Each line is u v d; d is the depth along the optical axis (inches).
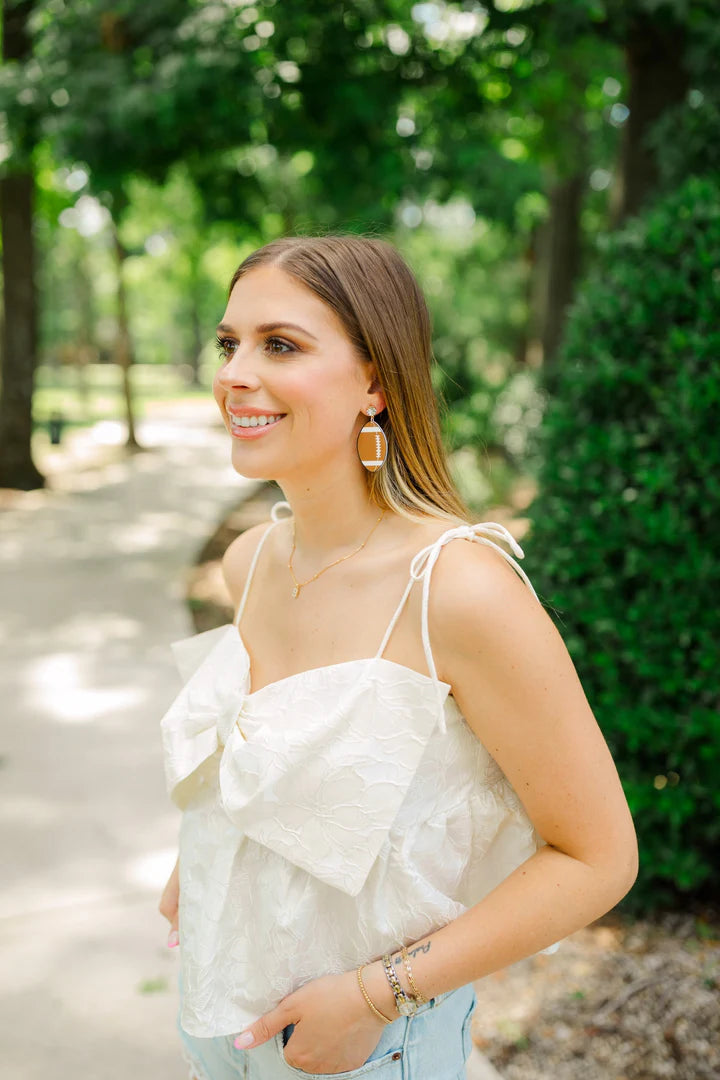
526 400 340.8
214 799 47.3
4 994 94.5
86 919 108.3
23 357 473.7
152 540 364.2
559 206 517.3
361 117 261.1
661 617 98.7
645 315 101.3
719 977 96.7
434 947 41.1
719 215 99.0
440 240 675.4
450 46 279.3
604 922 110.2
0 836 128.0
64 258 1434.5
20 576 298.7
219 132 260.4
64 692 189.9
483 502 267.3
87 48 263.9
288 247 43.9
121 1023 90.1
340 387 43.1
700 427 96.4
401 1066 44.1
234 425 44.0
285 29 248.1
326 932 42.9
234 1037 47.9
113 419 979.3
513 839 44.5
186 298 1371.8
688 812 100.5
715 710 100.4
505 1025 91.7
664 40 235.3
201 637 58.2
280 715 43.6
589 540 101.7
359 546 45.5
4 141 276.2
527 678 39.1
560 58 310.7
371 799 40.5
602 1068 85.0
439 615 40.1
